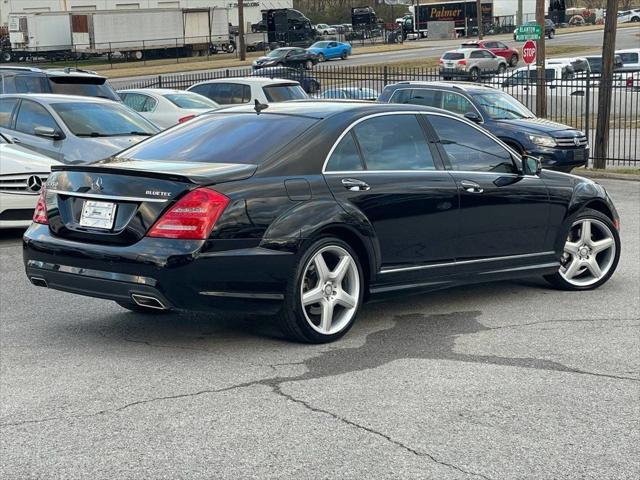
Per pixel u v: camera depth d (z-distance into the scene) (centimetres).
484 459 449
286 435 478
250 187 604
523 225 764
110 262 598
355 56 6550
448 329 694
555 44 7006
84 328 700
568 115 3045
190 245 581
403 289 688
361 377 574
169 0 7681
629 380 574
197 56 6775
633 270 930
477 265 735
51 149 1266
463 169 729
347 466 439
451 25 8250
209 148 658
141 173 601
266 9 8838
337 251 643
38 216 655
